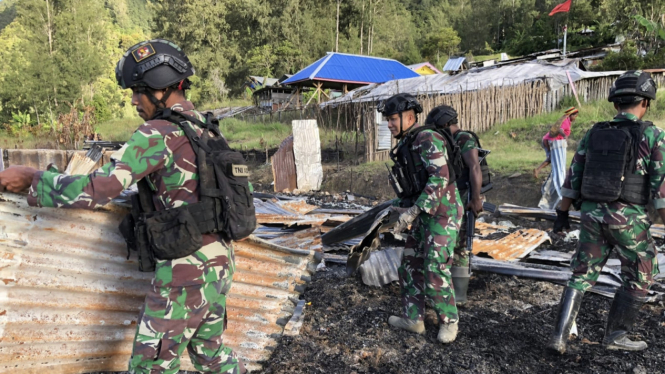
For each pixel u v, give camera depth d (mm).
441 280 3320
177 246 1869
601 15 43344
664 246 5555
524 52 56000
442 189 3176
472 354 3252
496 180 9539
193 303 1962
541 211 7121
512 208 7586
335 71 32094
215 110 38750
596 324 3668
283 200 7883
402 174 3371
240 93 68000
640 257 3053
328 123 24500
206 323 2133
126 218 2061
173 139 1887
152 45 1968
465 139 3871
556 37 51469
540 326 3670
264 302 3143
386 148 13984
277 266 3176
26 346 2186
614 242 3082
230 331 3008
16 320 2125
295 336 3520
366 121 14180
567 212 3418
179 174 1903
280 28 65750
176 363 2014
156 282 1933
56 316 2242
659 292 4125
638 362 3051
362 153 15836
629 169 2975
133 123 40344
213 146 2010
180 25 68438
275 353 3275
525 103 15328
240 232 2006
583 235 3188
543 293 4336
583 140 3264
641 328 3531
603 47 32562
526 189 9000
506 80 17469
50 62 41500
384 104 3443
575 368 3045
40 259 2150
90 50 44719
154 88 1940
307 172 12008
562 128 7969
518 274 4680
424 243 3338
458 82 19953
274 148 18547
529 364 3125
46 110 40844
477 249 5336
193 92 61562
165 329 1921
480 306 4094
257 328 3131
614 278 4430
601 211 3051
